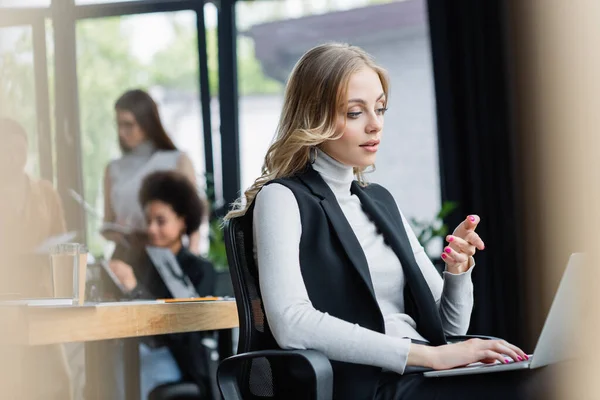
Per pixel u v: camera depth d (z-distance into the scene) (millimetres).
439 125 5715
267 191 2176
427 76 6254
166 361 4270
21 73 5480
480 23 5598
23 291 2910
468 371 1958
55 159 5520
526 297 5375
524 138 5340
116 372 4016
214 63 6047
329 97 2246
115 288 3875
